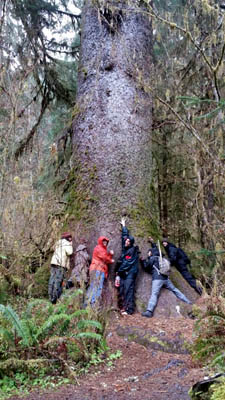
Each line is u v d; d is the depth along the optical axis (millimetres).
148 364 4973
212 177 7414
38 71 11367
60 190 9195
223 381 2549
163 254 7988
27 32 10320
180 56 9992
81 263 7191
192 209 10352
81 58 9047
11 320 4418
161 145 10992
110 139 8352
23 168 7516
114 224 7941
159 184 11867
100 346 5301
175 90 9156
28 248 7852
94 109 8547
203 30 8320
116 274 7371
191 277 7969
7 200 6891
